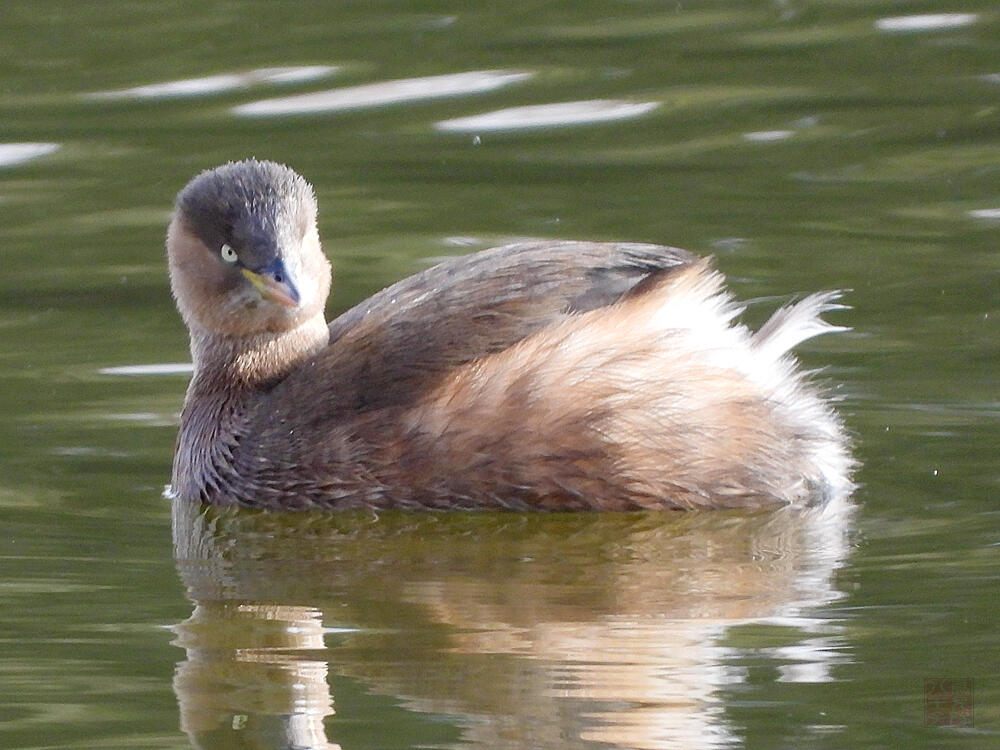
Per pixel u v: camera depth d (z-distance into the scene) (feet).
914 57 78.64
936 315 55.06
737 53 80.23
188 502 46.96
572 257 46.01
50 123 75.05
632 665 36.11
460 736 33.47
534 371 44.29
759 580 40.29
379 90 77.25
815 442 45.14
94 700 35.35
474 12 86.63
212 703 34.99
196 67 80.28
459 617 38.73
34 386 52.80
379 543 43.52
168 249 49.75
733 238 61.82
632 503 44.50
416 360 45.29
